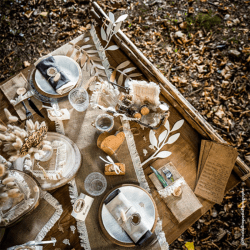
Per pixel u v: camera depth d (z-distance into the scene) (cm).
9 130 128
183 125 162
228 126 272
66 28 320
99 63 172
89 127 158
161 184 148
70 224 143
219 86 289
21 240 140
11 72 312
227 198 251
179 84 290
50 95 160
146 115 152
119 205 132
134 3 325
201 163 153
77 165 147
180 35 308
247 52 298
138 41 310
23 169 147
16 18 330
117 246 135
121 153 153
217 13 318
